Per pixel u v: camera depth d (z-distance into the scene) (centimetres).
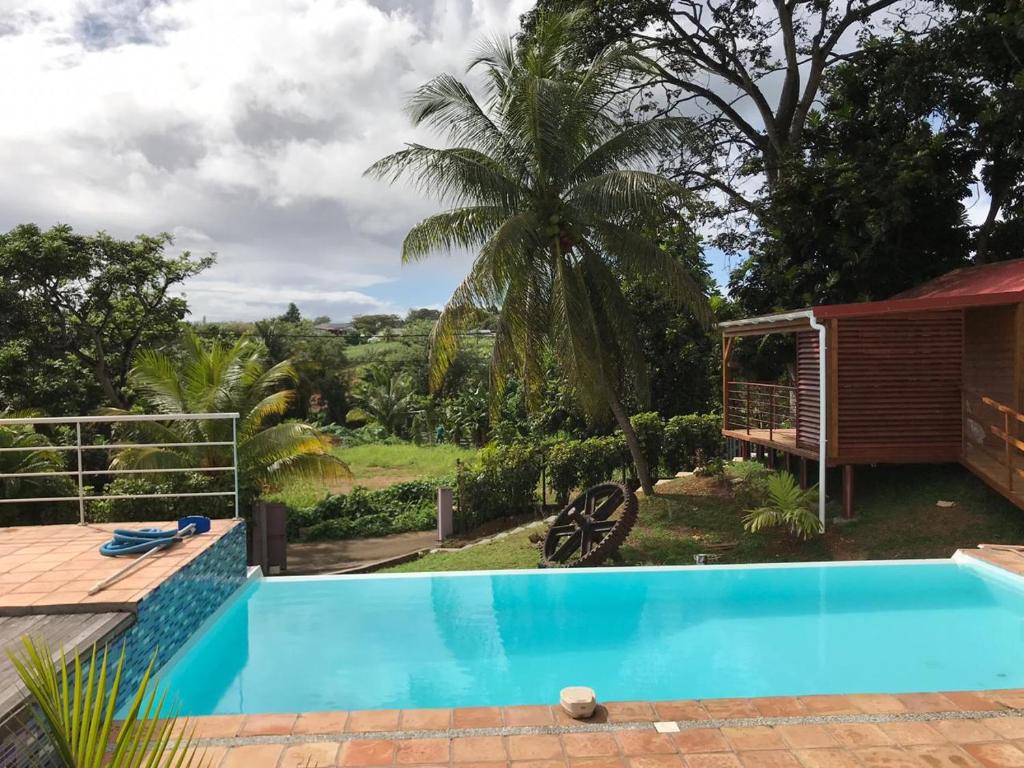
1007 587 836
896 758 382
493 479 1855
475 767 377
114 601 508
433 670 641
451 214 1461
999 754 385
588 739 407
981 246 1802
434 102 1452
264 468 1694
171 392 1706
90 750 233
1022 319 1116
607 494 1334
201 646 645
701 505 1477
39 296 2294
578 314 1409
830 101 1984
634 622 759
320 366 4766
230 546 767
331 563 1667
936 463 1348
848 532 1202
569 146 1430
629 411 2233
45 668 268
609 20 2183
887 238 1650
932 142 1636
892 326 1255
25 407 2145
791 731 413
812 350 1341
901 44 1841
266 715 438
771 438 1473
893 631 722
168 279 2584
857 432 1249
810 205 1684
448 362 1431
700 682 616
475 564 1352
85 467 2116
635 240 1418
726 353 1709
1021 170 1727
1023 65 1611
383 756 388
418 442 4197
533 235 1409
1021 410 1123
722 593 841
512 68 1436
